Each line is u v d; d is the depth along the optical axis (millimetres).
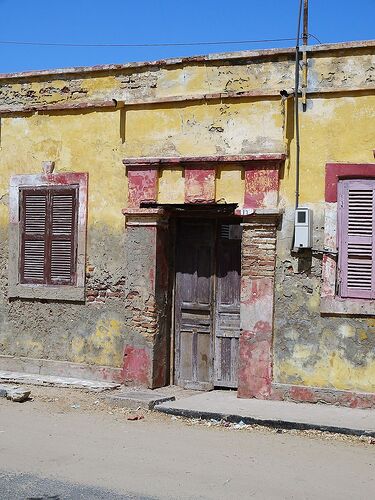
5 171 11555
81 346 10891
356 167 9164
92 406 9438
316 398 9180
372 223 9117
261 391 9484
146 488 6129
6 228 11586
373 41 9125
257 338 9539
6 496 5906
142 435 7973
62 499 5836
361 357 9016
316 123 9391
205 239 10562
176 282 10727
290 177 9523
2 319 11570
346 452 7355
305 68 9438
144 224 10383
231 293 10383
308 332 9305
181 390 10414
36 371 11172
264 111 9727
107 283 10719
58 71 11117
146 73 10547
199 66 10180
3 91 11594
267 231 9562
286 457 7145
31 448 7387
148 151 10453
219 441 7750
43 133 11266
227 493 6027
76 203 10984
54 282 11156
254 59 9836
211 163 9945
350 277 9172
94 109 10875
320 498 5941
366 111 9164
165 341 10570
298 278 9398
